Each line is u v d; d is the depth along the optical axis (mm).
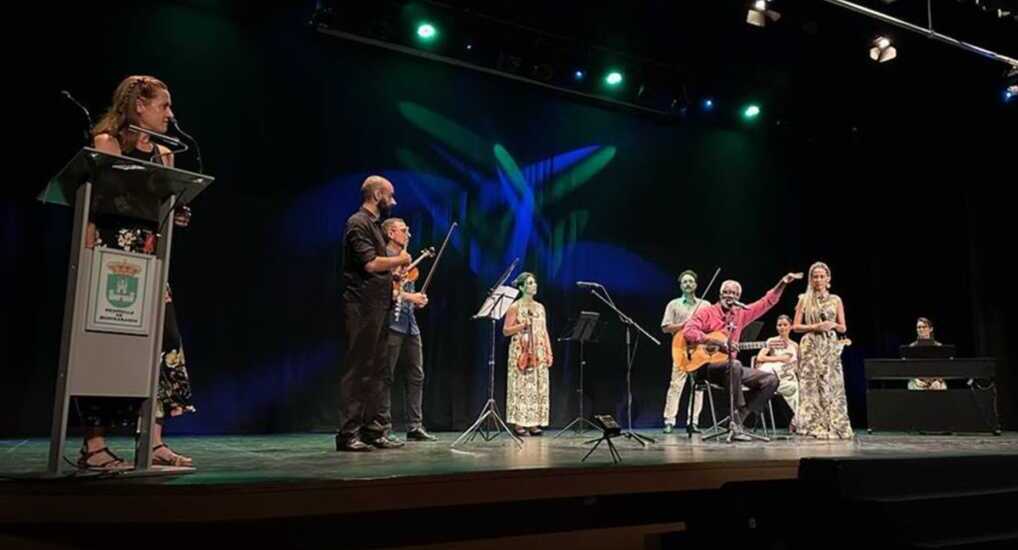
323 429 6762
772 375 5543
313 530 2684
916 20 7090
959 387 8727
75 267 2480
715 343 5430
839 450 4277
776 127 9312
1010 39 7297
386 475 2750
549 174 8195
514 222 7922
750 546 3406
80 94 6105
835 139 9539
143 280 2602
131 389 2562
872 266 9797
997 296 8789
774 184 9586
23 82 5934
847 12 7082
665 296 8719
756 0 6684
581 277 8250
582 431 6883
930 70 8141
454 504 2828
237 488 2438
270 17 6918
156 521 2346
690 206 9008
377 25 6875
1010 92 6914
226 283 6508
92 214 2604
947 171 9148
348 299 4129
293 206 6852
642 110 8516
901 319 9578
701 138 9188
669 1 7137
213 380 6379
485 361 7570
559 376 8031
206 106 6582
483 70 7496
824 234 9797
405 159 7410
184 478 2576
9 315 5727
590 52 7887
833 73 8375
